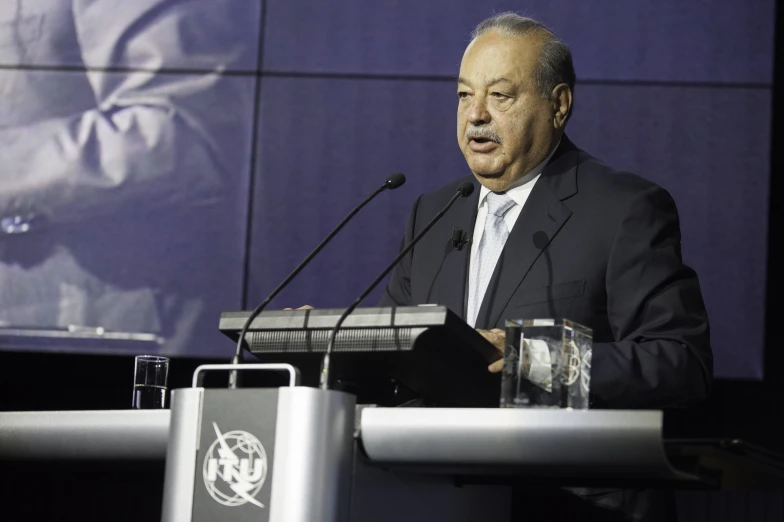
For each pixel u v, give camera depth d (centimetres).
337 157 1277
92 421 493
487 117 697
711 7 1235
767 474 440
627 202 665
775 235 1215
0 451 518
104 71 1302
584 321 646
